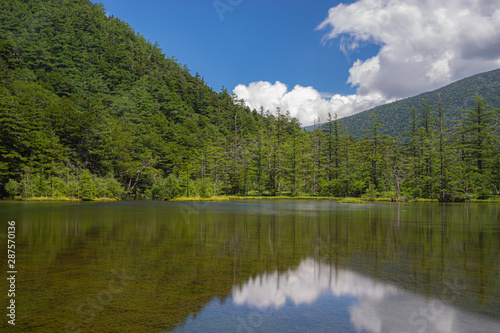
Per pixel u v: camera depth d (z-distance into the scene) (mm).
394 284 7215
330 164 80500
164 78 147625
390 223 19297
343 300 6227
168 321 5176
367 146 71812
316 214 26250
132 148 72938
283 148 79500
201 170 71938
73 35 138500
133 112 98875
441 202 47375
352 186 65438
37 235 14281
